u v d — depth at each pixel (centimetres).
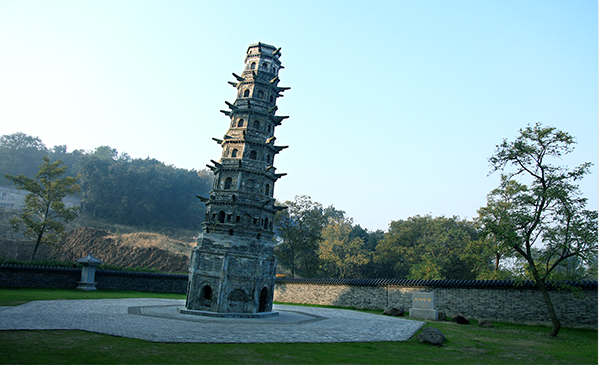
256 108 3481
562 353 2044
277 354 1571
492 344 2247
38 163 13725
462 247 7750
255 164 3316
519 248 2980
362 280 4628
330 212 13662
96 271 4841
